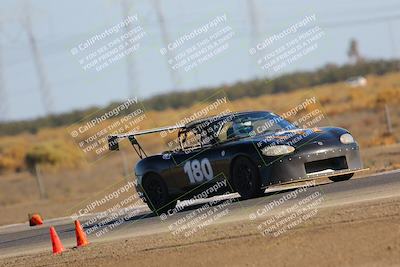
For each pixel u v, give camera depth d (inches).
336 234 1498.5
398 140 4399.6
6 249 2137.1
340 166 2143.2
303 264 1370.6
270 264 1400.1
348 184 2159.2
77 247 1892.2
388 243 1390.3
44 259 1800.0
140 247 1723.7
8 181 5994.1
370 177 2281.0
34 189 4977.9
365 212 1642.5
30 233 2423.7
